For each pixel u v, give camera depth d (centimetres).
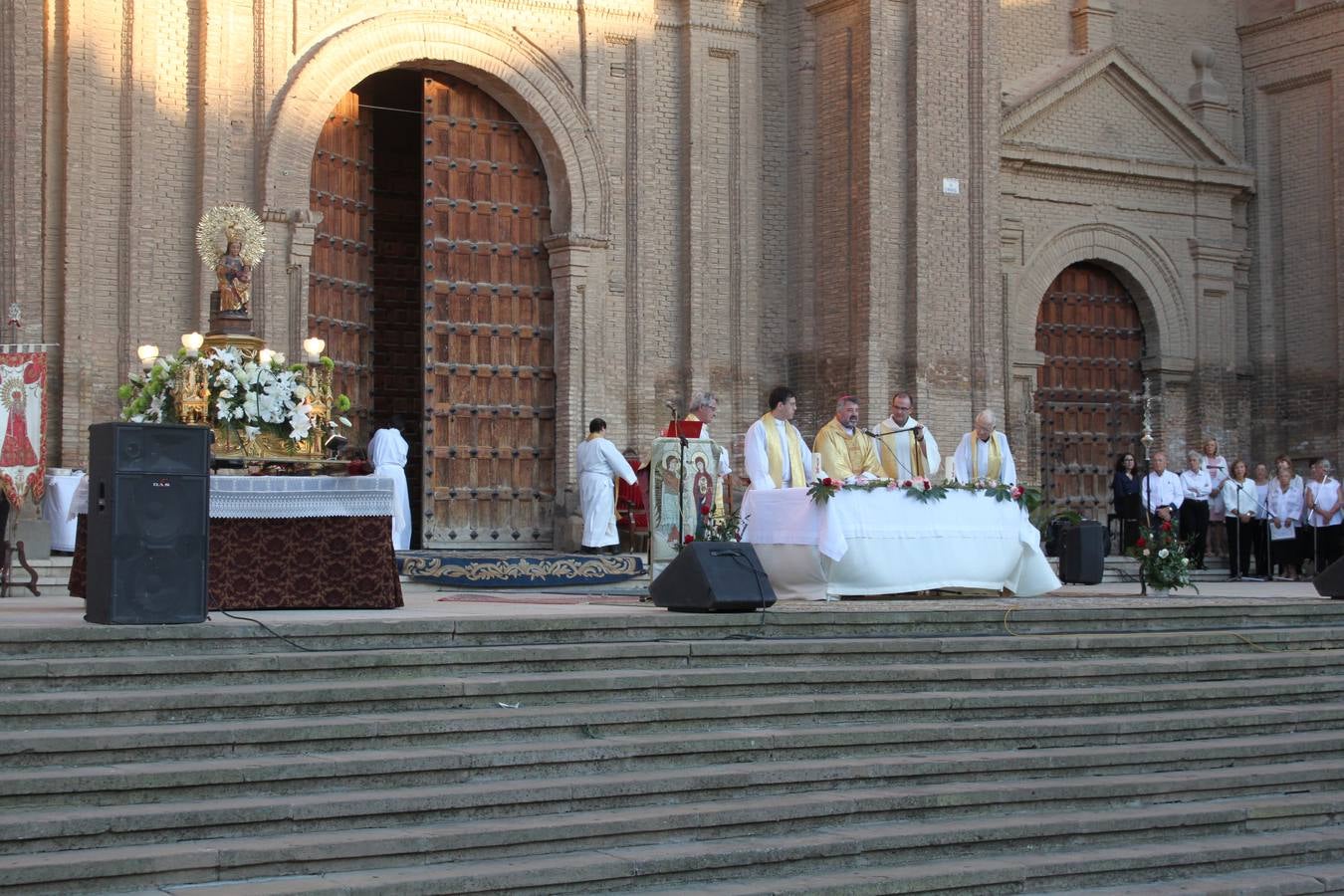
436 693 1050
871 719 1160
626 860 924
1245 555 2433
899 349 2420
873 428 2364
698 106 2438
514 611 1316
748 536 1544
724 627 1243
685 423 1805
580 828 947
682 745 1055
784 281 2503
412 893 859
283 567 1320
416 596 1653
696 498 1794
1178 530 2336
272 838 891
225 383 1413
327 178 2191
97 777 890
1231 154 2880
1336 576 1614
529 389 2370
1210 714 1252
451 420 2308
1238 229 2884
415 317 2630
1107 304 2838
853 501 1485
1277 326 2875
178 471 1080
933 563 1521
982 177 2475
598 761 1027
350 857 885
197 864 849
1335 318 2780
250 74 2066
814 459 1600
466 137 2325
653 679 1122
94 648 1034
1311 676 1382
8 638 1013
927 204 2422
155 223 1988
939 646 1264
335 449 1517
